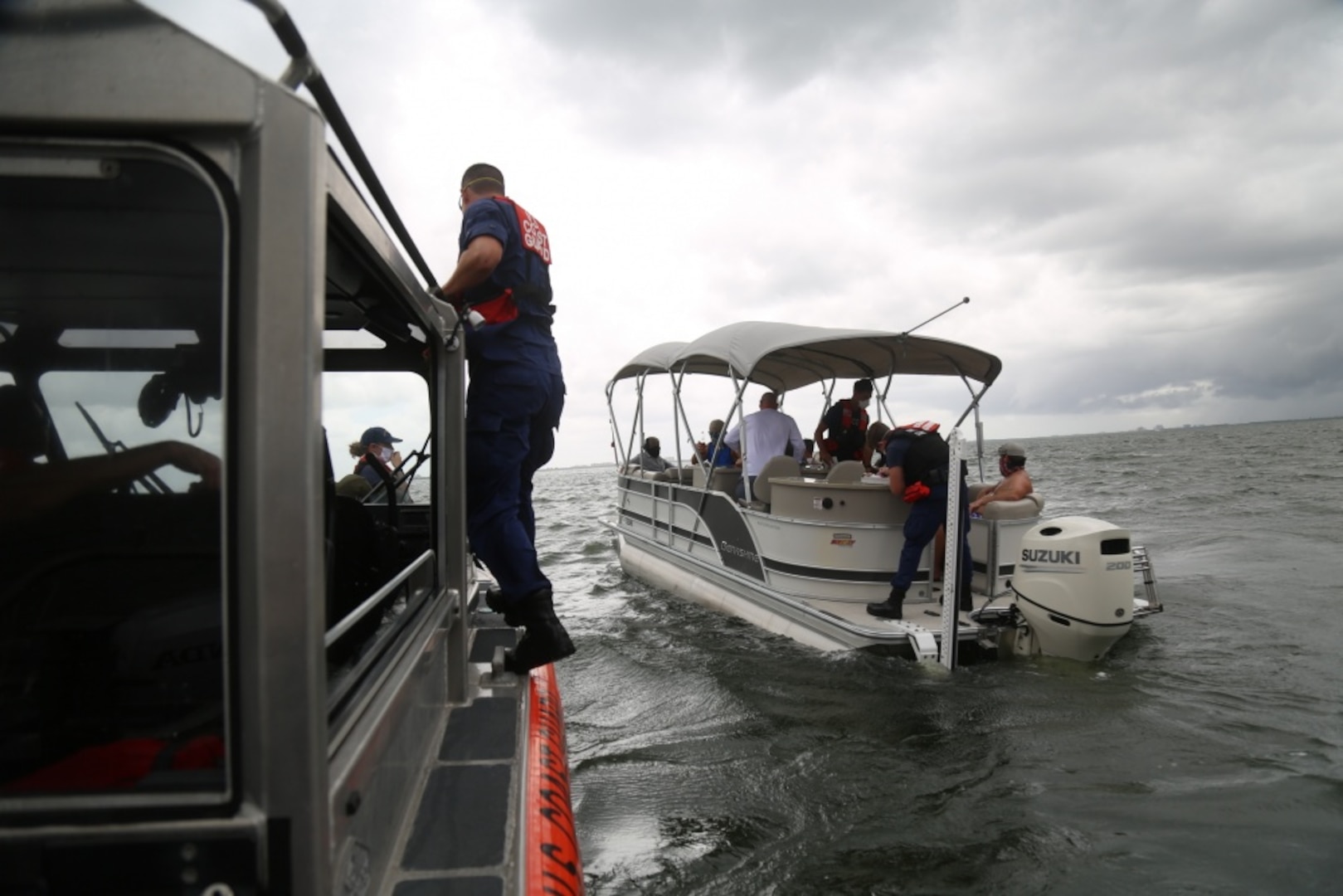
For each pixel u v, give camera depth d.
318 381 1.04
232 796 1.03
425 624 2.20
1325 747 4.23
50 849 1.03
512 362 2.71
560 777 2.18
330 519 2.27
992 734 4.56
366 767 1.41
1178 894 2.95
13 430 1.17
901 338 7.04
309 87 1.25
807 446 11.12
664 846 3.45
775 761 4.32
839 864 3.26
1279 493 17.92
